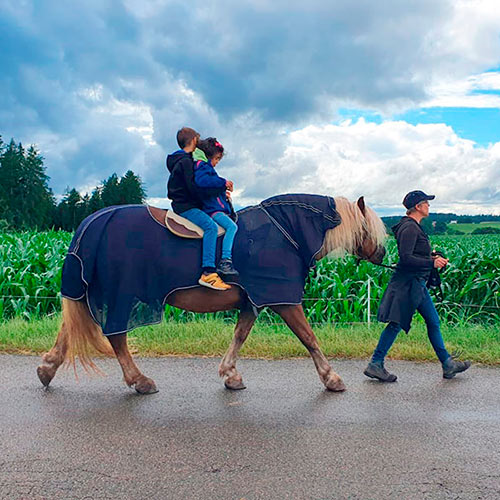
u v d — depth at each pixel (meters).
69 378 5.88
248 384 5.73
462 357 6.76
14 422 4.56
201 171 5.14
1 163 87.69
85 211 104.00
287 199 5.49
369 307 8.89
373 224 5.66
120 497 3.38
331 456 3.97
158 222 5.22
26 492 3.41
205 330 7.73
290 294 5.29
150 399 5.22
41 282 10.11
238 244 5.23
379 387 5.67
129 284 5.14
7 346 7.03
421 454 4.01
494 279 10.12
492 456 3.99
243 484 3.56
